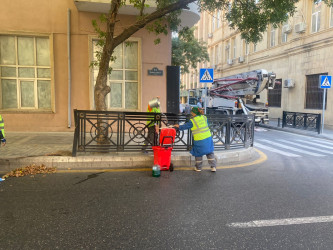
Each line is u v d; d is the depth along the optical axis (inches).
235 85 726.5
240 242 120.6
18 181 203.3
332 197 181.6
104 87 284.8
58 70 410.6
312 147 406.3
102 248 114.0
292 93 776.9
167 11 276.4
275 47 856.9
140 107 433.4
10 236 122.6
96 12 410.0
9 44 402.3
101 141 267.7
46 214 146.4
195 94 1019.9
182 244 118.1
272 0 287.1
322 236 127.3
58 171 233.6
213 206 161.9
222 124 297.7
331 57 629.9
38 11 399.9
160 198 173.8
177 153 280.1
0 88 400.8
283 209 159.2
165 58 437.4
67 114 418.0
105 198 171.8
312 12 703.7
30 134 389.4
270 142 453.7
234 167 263.6
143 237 123.7
